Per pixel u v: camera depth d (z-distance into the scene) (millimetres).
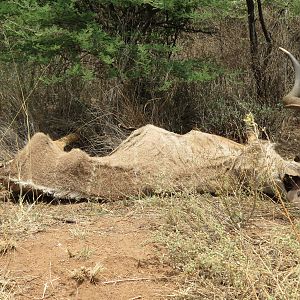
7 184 5098
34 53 6758
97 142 6840
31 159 5168
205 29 7848
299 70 5246
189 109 7457
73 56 6727
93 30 6535
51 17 6531
